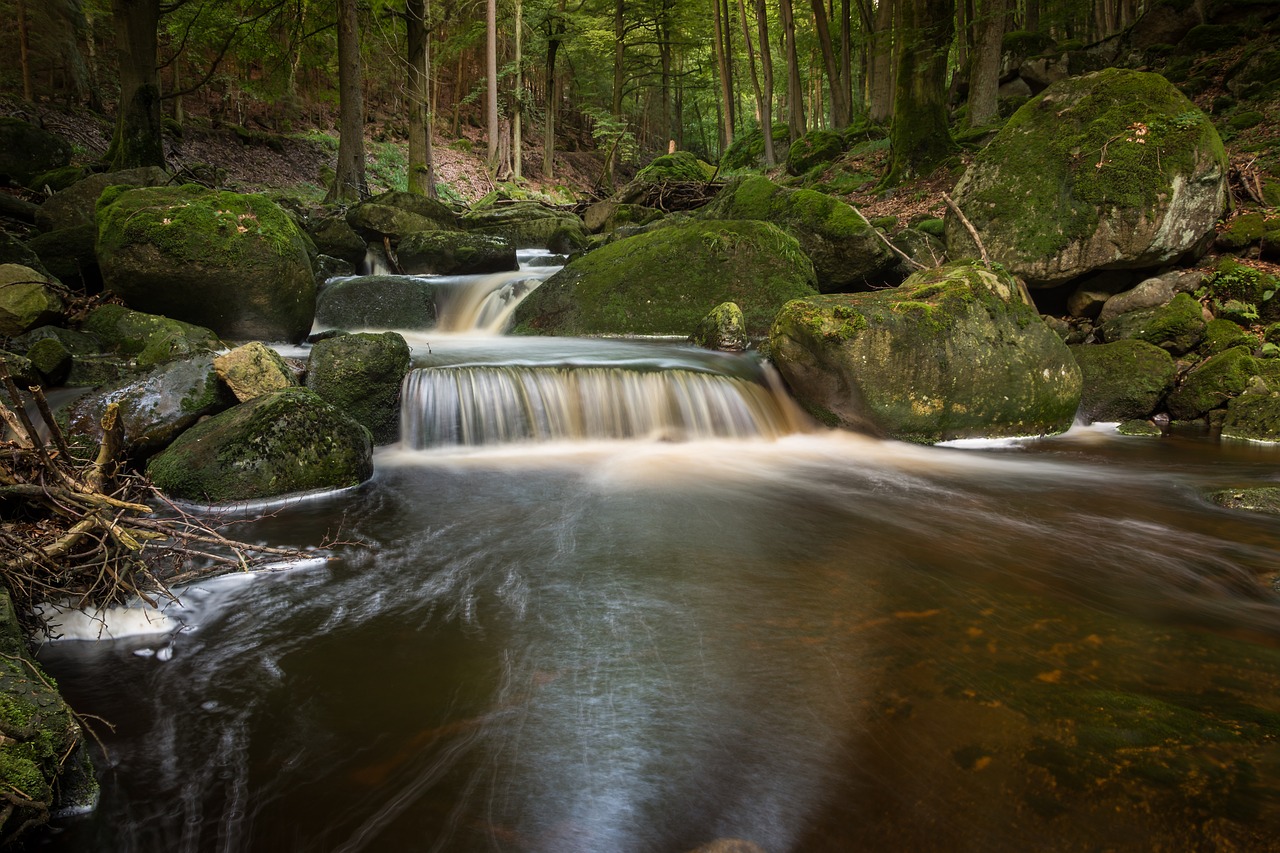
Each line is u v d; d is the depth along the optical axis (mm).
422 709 3109
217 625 3812
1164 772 2666
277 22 21156
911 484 6578
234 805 2547
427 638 3707
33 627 3578
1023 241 10109
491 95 28031
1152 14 18031
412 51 21922
